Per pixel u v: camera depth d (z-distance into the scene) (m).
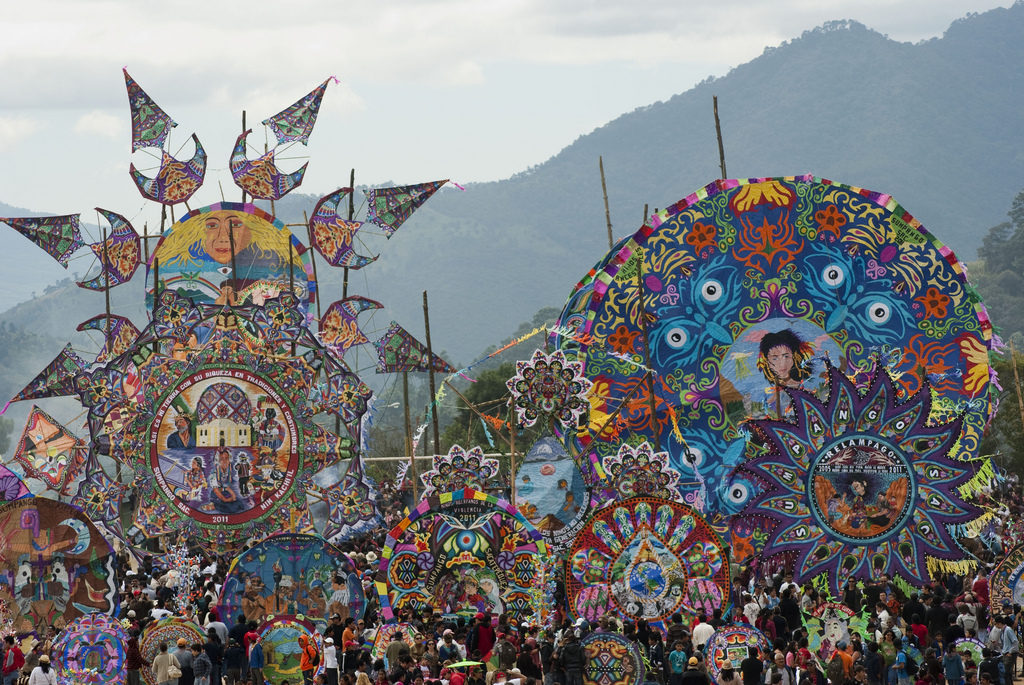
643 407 63.59
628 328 64.31
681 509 50.97
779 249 64.69
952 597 52.34
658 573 50.72
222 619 49.72
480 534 50.41
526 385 58.69
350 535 62.00
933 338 64.12
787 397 64.50
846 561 58.06
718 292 64.56
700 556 50.75
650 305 64.38
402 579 50.06
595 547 50.94
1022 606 47.91
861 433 58.62
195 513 61.22
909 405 58.78
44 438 63.78
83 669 43.44
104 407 61.16
